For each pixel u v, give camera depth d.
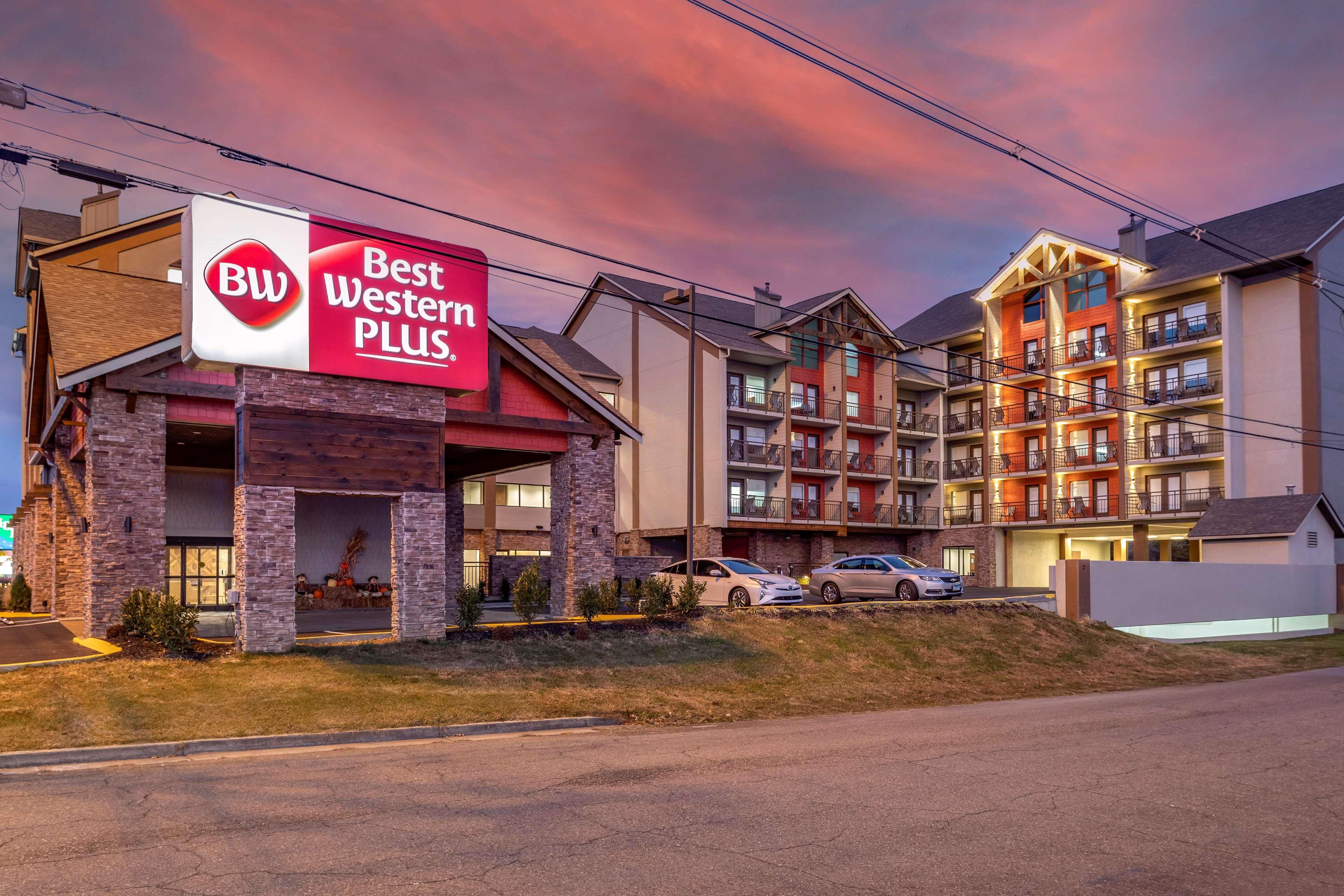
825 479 50.31
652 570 31.02
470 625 19.41
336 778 9.56
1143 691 20.17
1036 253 52.75
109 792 8.79
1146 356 47.00
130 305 22.53
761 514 46.66
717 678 18.42
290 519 16.80
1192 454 45.12
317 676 15.06
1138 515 46.72
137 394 19.45
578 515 24.39
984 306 54.88
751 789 9.05
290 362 16.83
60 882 6.02
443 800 8.50
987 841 7.19
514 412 23.88
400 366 18.12
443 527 18.75
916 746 11.88
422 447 18.55
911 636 23.98
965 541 53.81
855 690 18.81
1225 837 7.42
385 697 14.21
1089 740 12.38
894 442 52.81
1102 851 6.96
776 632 22.45
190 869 6.31
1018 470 52.66
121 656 15.53
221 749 11.32
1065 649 25.16
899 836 7.30
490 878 6.16
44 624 24.80
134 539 19.28
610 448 25.14
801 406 49.16
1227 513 37.81
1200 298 45.84
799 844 7.06
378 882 6.06
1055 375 50.94
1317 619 35.97
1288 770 10.25
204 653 15.91
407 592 18.17
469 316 19.14
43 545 32.91
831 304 50.72
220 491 28.81
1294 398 42.28
